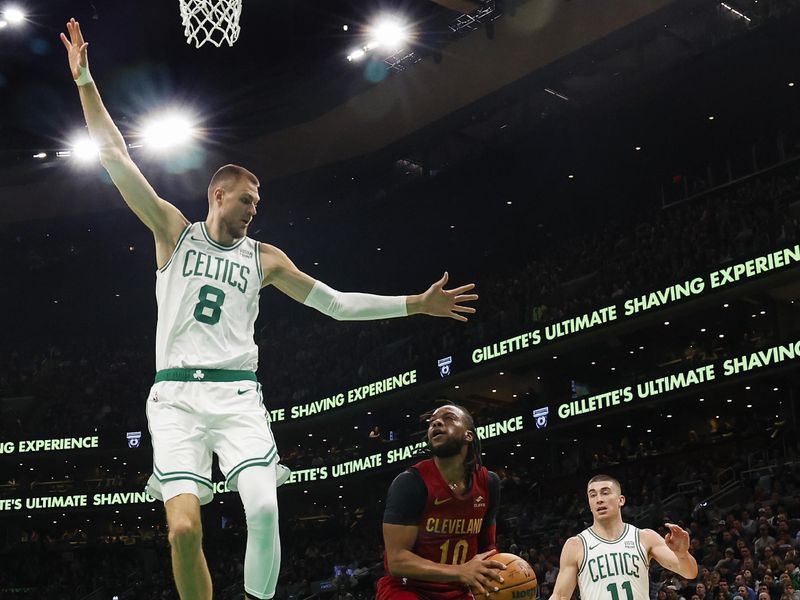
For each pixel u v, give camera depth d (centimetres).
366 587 3238
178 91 3881
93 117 543
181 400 523
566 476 3441
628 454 3400
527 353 3438
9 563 4338
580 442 3716
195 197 4447
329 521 4106
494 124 4022
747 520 2455
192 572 485
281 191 4459
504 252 4453
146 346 4938
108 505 4153
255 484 507
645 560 975
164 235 550
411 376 3728
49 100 3853
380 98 3884
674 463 3222
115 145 542
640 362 3609
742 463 2950
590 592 967
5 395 4644
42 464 4456
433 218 4312
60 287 4938
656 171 3900
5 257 4828
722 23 3456
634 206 4078
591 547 979
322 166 4344
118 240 4819
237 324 550
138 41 3625
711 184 3812
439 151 4191
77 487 4338
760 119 3578
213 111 3950
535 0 3281
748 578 2008
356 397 3878
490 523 611
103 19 3478
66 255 4850
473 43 3534
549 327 3403
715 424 3438
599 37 3512
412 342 4103
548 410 3400
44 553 4350
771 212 3344
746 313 3183
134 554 4362
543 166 3909
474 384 3878
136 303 4988
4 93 3791
